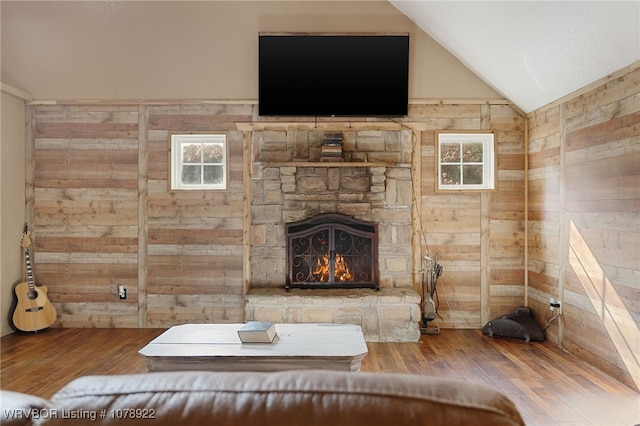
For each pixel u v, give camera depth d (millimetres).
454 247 4551
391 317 4117
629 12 2582
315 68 4453
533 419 2500
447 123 4555
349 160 4527
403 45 4430
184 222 4570
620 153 3072
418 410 747
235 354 2105
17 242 4445
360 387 784
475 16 3615
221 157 4648
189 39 4539
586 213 3482
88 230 4574
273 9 4520
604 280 3242
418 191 4547
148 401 781
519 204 4547
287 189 4484
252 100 4570
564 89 3715
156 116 4586
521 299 4539
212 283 4555
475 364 3436
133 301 4570
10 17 4504
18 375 3172
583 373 3227
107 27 4520
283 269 4512
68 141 4570
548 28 3178
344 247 4465
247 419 756
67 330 4445
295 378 812
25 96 4461
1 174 4250
